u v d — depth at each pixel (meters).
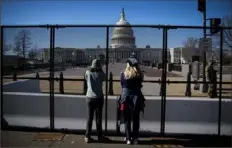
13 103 8.31
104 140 7.08
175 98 8.20
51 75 7.89
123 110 6.85
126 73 6.83
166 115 7.97
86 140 6.91
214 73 9.16
